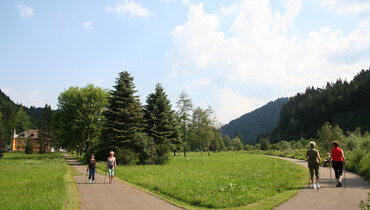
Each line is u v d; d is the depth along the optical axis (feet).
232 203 29.32
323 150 100.58
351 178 44.37
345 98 391.86
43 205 27.17
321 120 407.23
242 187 37.58
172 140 140.87
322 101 433.07
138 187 43.16
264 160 112.27
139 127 125.08
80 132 150.30
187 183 43.98
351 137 112.06
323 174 50.57
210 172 64.23
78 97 153.79
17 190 36.32
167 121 137.69
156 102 138.72
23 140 357.61
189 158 141.18
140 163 96.12
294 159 116.57
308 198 29.14
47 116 297.12
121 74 120.37
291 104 547.49
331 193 31.37
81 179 53.62
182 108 177.06
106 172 67.41
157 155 98.17
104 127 114.83
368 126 304.09
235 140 432.25
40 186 39.83
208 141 196.85
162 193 37.73
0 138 166.09
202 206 29.91
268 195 32.65
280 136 460.14
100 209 28.02
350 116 354.13
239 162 102.32
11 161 118.42
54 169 72.23
